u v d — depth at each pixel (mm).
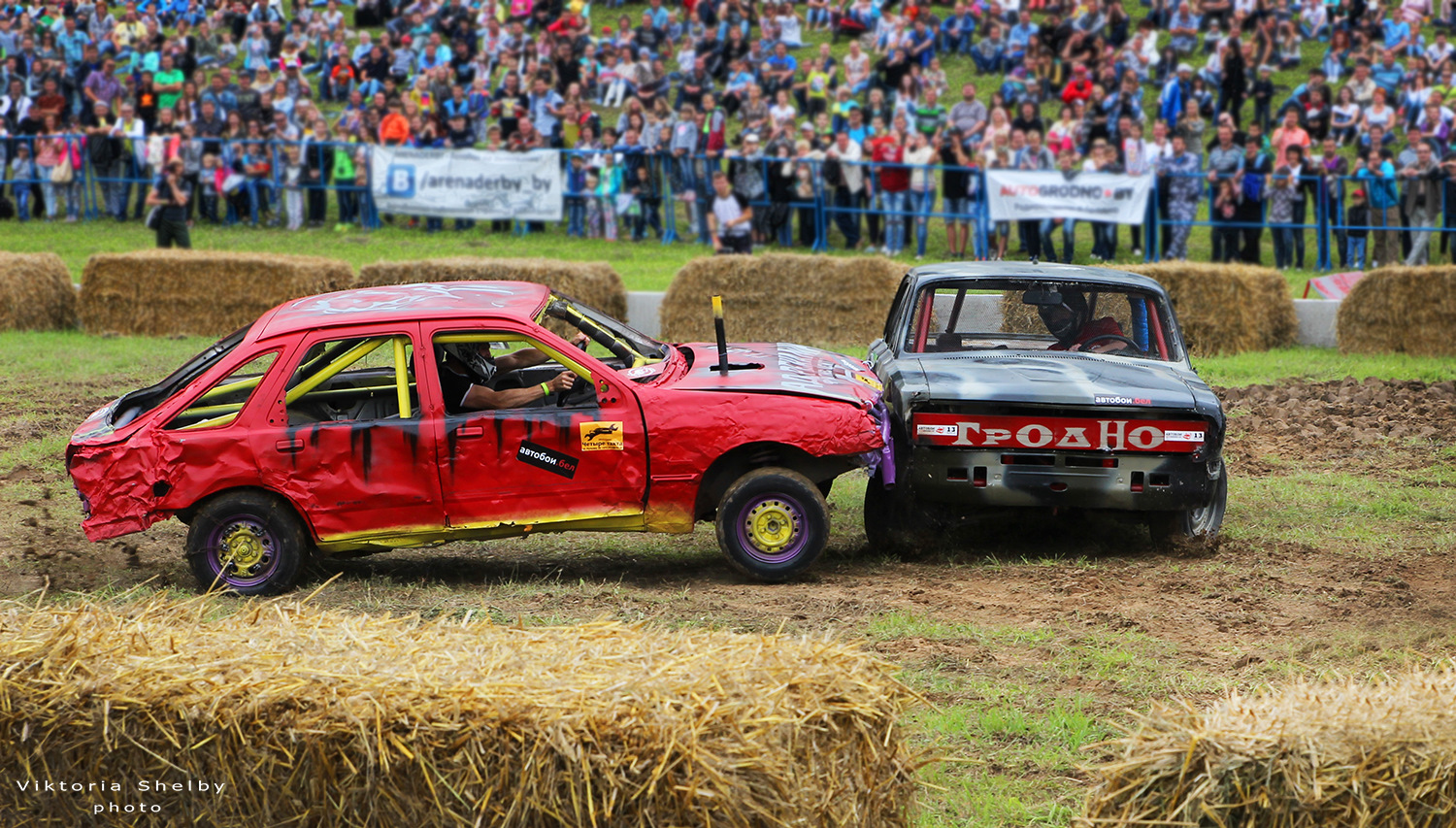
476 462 10125
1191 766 4781
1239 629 9102
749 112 32188
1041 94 37219
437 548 11891
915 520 11188
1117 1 38531
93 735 4965
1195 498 10680
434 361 10203
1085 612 9484
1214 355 21953
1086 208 28250
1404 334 21469
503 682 4871
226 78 34000
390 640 5379
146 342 23562
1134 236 29109
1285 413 17047
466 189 31781
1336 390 18438
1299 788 4609
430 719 4719
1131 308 12219
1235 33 39031
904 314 12508
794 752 4812
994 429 10602
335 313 10430
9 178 34500
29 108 35344
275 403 10164
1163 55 38156
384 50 39906
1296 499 12797
